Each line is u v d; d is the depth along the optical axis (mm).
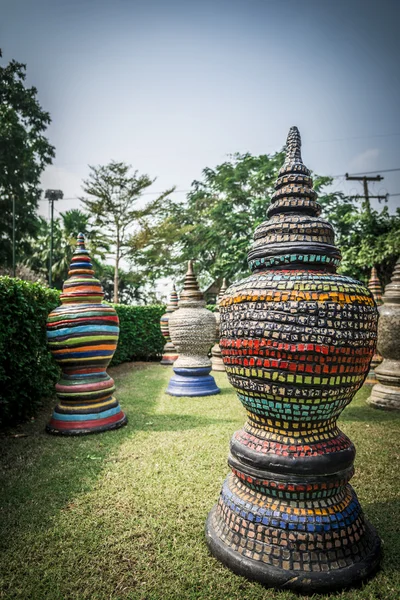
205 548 2684
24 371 5750
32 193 22516
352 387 2469
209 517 2910
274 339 2369
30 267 26516
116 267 26016
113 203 24641
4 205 20781
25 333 5695
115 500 3322
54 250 27312
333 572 2281
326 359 2316
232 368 2613
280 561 2334
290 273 2539
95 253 25391
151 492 3453
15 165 20328
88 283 5312
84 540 2770
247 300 2498
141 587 2324
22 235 22000
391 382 6488
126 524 2965
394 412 6246
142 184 24641
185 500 3316
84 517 3062
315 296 2355
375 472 3859
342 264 16547
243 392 2609
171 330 7973
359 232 17906
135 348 13992
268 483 2479
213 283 26312
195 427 5363
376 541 2588
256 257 2787
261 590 2287
